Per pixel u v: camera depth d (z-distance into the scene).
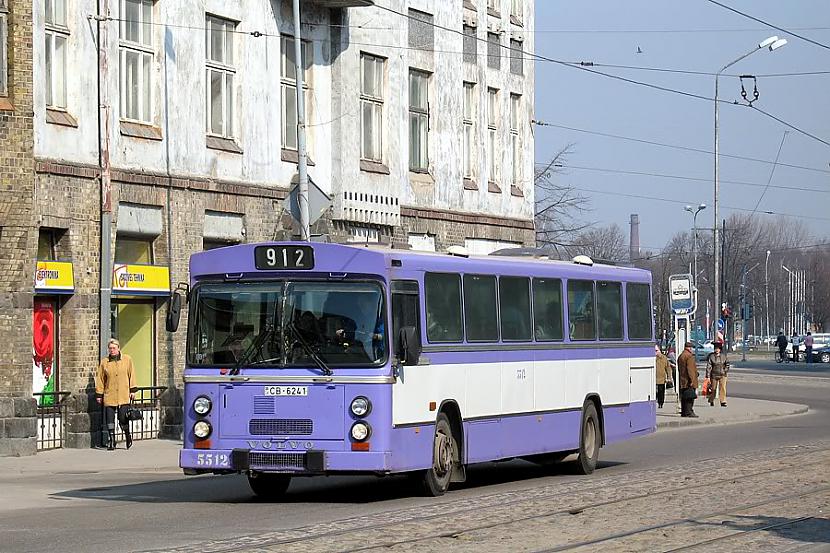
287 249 21.17
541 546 16.50
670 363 55.97
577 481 25.67
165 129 35.44
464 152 49.72
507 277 25.14
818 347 108.75
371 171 43.56
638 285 30.69
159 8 35.34
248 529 17.88
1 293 30.34
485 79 50.81
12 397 30.28
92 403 32.03
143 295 34.66
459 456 23.27
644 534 17.70
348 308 21.03
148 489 24.22
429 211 46.72
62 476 27.11
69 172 31.89
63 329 32.41
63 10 32.38
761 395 63.88
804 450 32.91
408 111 45.91
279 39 40.12
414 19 46.25
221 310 21.36
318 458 20.67
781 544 17.11
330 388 20.77
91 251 32.69
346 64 42.50
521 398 25.33
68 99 32.34
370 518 19.03
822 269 191.25
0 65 30.44
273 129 39.78
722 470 27.31
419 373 21.88
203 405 21.14
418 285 22.06
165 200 35.31
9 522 18.66
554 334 26.77
